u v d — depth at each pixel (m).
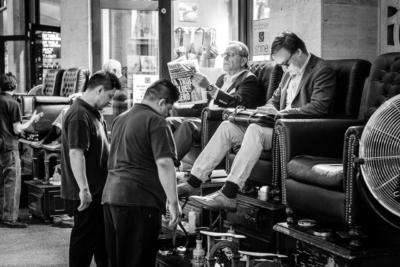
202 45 8.21
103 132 4.32
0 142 6.45
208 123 5.32
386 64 4.52
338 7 5.83
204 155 4.82
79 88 7.84
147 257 3.63
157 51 8.55
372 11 5.92
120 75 7.92
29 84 11.80
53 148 6.75
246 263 3.94
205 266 4.18
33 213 6.97
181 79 5.45
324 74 4.74
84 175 4.08
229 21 8.12
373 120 3.43
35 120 6.59
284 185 4.34
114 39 8.77
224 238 4.15
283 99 5.14
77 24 8.84
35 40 11.66
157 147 3.54
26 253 5.42
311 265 3.85
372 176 3.40
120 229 3.60
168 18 7.86
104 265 4.38
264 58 6.81
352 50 5.89
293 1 6.18
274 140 4.43
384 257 3.54
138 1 8.59
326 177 3.72
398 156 3.39
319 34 5.82
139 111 3.68
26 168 7.86
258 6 7.08
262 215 4.53
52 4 13.23
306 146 4.34
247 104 5.64
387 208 3.41
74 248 4.27
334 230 3.97
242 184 4.52
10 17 13.47
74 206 4.27
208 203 4.45
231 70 5.85
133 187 3.57
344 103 4.79
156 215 3.63
